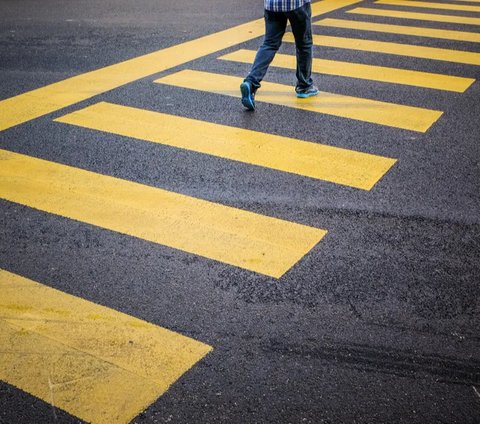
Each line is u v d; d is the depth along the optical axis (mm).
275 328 3627
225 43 9648
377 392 3160
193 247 4406
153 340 3514
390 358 3393
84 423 2967
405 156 5836
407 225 4695
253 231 4602
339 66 8523
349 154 5871
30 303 3820
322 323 3672
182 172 5512
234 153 5887
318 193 5160
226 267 4188
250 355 3412
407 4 12883
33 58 8945
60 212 4867
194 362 3352
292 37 10148
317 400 3113
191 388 3180
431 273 4145
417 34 10281
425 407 3068
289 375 3273
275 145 6059
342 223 4719
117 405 3068
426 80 7984
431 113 6883
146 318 3699
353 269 4180
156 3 13117
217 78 8016
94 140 6168
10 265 4219
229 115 6809
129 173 5484
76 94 7434
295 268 4180
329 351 3445
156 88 7637
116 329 3598
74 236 4555
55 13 12164
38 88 7656
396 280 4066
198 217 4785
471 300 3877
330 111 6934
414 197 5102
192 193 5145
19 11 12422
